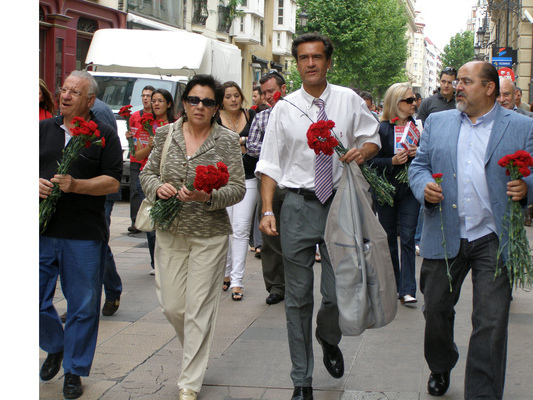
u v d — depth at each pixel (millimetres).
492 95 3600
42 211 3844
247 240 6492
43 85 5254
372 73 45250
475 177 3594
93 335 4066
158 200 3984
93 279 4035
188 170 4043
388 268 3807
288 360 4660
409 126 5914
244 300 6449
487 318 3498
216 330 5402
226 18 33594
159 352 4820
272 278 6324
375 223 3789
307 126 3904
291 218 3912
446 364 3906
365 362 4602
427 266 3791
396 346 4961
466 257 3652
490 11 40656
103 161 4090
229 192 4023
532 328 5453
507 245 3500
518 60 27625
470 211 3604
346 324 3709
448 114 3779
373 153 3984
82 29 21297
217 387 4156
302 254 3908
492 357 3467
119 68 15180
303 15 25766
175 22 27969
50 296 4109
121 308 6027
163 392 4070
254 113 6727
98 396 3998
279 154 4027
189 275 4027
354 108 3961
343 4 41750
